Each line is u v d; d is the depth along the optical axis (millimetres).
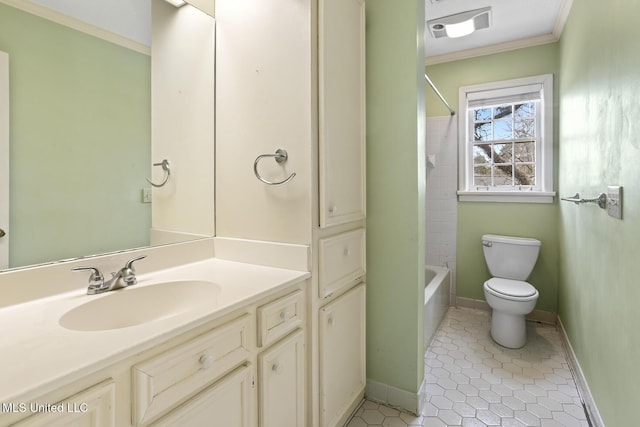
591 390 1634
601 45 1529
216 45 1498
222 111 1483
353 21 1492
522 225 2809
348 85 1456
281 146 1312
